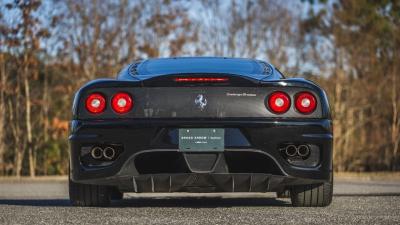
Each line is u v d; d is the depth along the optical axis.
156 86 5.27
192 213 5.19
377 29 23.56
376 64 22.05
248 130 5.19
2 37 16.84
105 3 19.11
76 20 18.52
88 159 5.30
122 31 19.39
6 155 16.73
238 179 5.23
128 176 5.25
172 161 5.25
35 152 16.88
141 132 5.20
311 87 5.34
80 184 5.66
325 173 5.29
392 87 21.42
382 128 20.84
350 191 8.88
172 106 5.23
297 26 22.42
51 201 6.93
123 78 5.48
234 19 21.23
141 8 19.81
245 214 5.11
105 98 5.31
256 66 5.72
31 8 16.86
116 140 5.23
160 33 19.97
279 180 5.29
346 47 22.08
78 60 18.44
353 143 20.11
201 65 5.63
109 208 5.61
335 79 20.38
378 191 8.90
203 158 5.22
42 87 17.78
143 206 6.02
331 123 5.37
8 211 5.41
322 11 23.14
